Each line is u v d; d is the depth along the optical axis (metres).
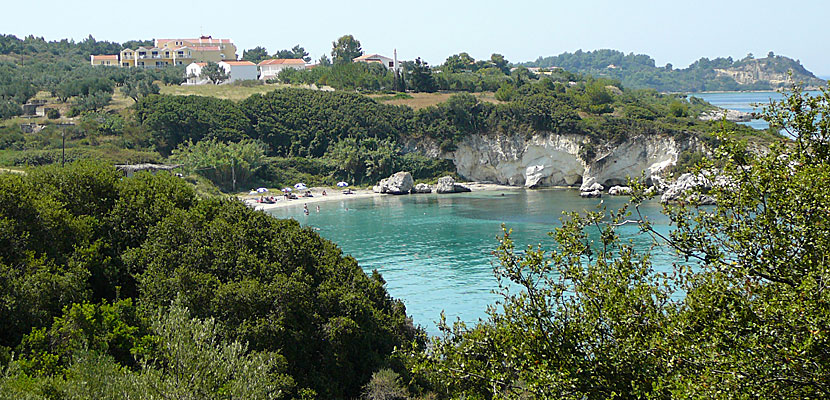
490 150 159.62
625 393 15.48
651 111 161.12
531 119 155.62
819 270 13.79
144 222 43.78
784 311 13.47
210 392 22.56
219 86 188.38
